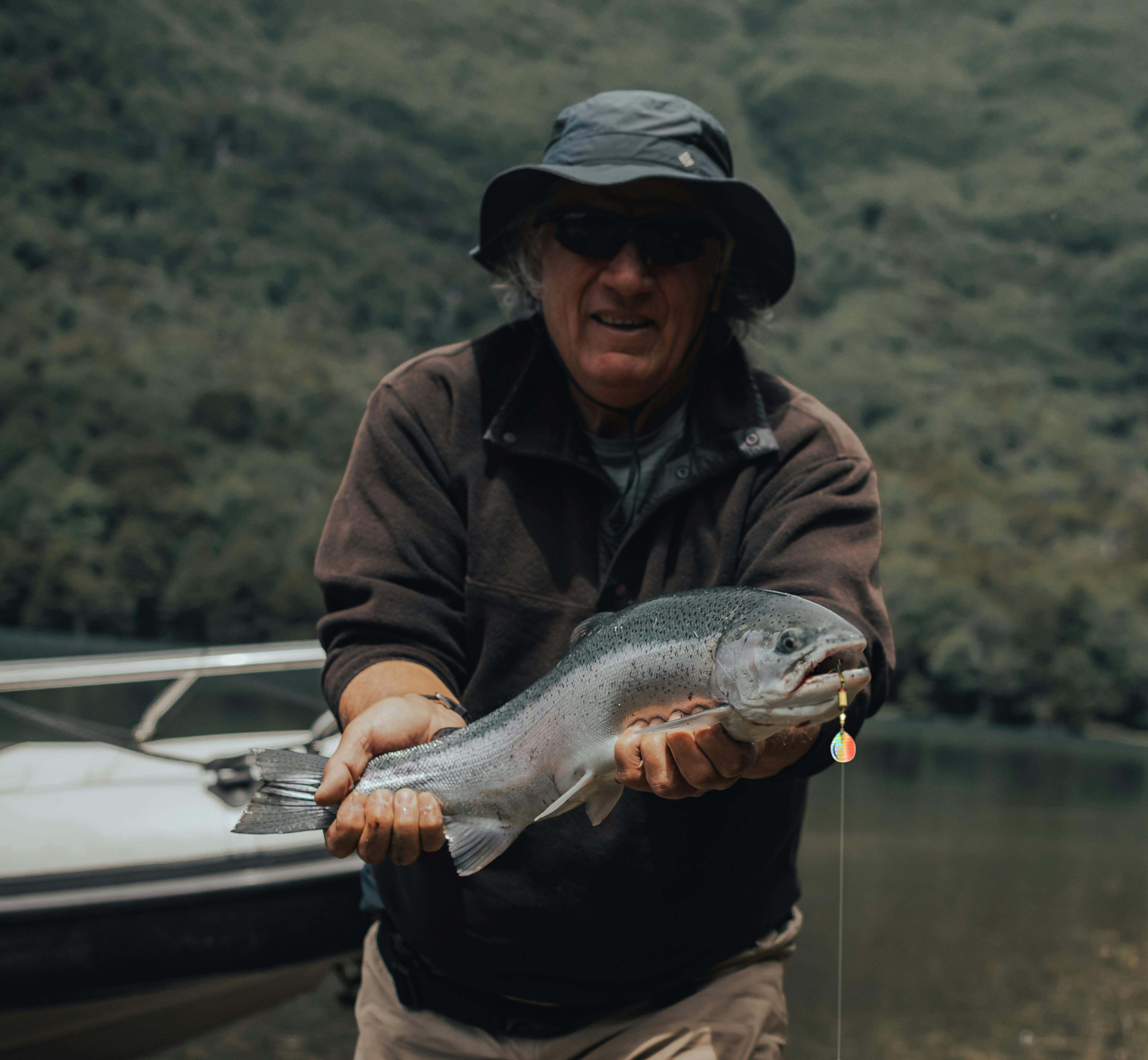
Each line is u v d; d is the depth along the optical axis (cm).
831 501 169
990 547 5891
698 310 177
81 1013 337
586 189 175
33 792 363
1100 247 13212
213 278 9544
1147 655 4672
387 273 10588
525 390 185
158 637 4816
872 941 815
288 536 5156
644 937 172
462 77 15562
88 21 12331
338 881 342
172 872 329
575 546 181
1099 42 16825
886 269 11988
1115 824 1792
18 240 8725
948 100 16212
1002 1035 583
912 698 4816
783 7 18988
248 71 14000
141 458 5297
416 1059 186
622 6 18675
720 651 130
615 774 146
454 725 164
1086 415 9706
